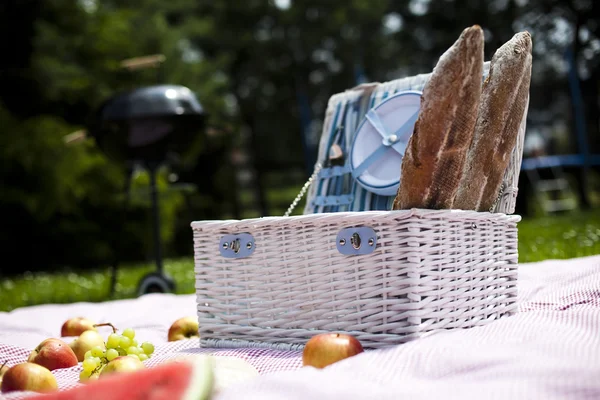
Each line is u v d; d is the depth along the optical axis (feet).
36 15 24.00
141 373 3.07
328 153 6.57
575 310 4.54
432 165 4.38
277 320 4.83
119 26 25.08
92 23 24.86
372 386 3.35
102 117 9.15
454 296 4.57
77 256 23.90
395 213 4.33
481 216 4.72
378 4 36.99
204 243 5.18
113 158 9.67
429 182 4.42
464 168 4.89
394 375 3.63
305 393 3.28
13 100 23.80
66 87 23.43
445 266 4.53
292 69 38.27
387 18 38.60
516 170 5.31
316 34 37.24
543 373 3.29
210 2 37.24
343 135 6.52
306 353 4.05
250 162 42.09
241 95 38.75
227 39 36.91
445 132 4.32
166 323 6.48
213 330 5.12
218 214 34.06
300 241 4.72
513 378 3.32
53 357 4.57
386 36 38.34
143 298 8.10
